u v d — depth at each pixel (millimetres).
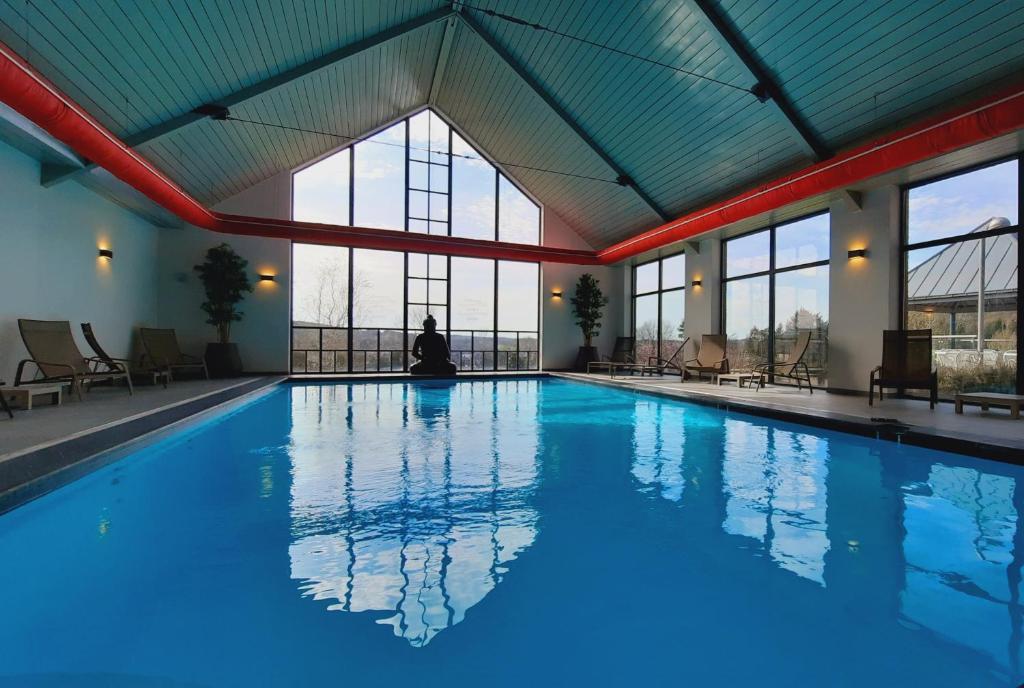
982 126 4258
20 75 3777
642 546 2230
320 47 7258
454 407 6508
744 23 5750
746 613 1696
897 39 4996
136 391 6305
